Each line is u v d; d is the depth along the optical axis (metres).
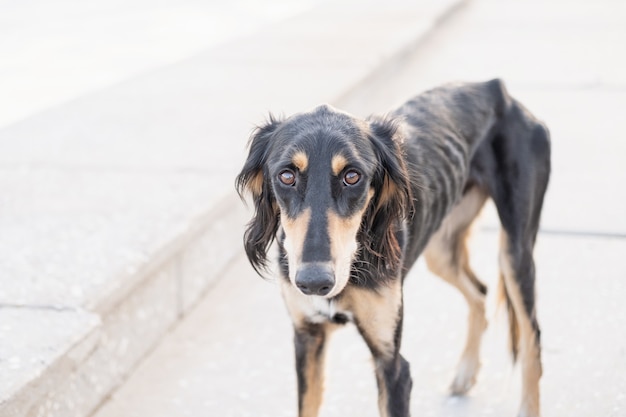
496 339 5.95
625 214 7.73
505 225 5.11
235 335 6.05
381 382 4.46
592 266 6.84
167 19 17.41
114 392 5.35
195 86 10.39
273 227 4.39
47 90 11.03
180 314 6.25
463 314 6.29
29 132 8.48
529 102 11.48
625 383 5.28
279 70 11.23
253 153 4.39
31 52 13.78
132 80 10.83
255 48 12.91
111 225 6.14
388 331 4.38
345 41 13.45
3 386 4.20
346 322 4.51
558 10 20.41
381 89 12.11
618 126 10.28
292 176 4.02
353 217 4.01
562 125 10.38
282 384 5.46
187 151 7.82
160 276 5.93
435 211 4.87
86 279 5.30
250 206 7.45
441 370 5.60
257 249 4.43
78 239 5.90
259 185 4.41
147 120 8.87
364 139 4.17
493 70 13.50
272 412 5.17
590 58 14.41
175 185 6.95
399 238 4.47
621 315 6.11
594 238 7.31
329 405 5.26
